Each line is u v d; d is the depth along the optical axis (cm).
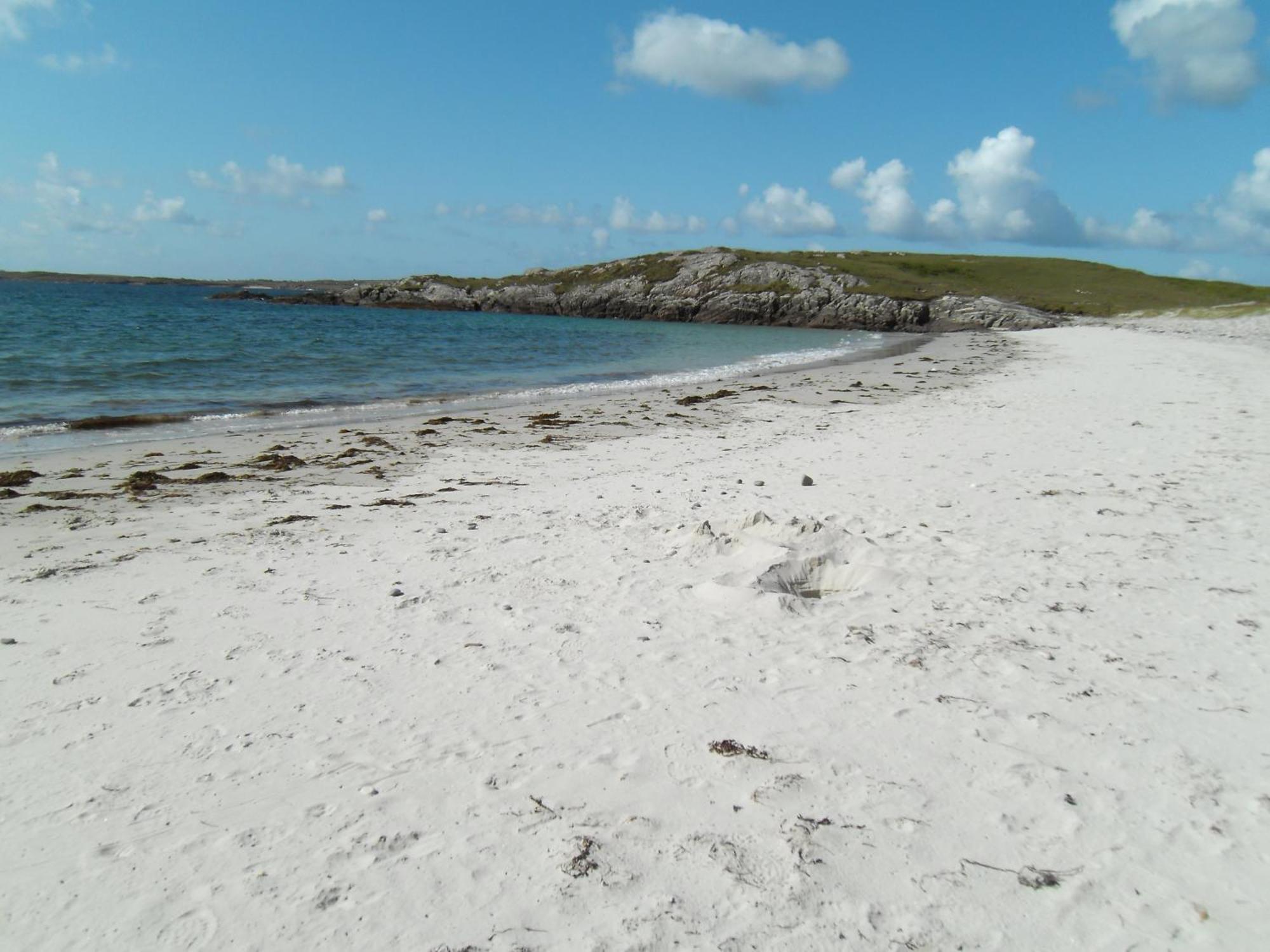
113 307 5984
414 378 2364
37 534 756
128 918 281
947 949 262
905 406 1670
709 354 3462
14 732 402
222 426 1474
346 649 497
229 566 663
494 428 1455
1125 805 334
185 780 362
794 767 365
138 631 526
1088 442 1146
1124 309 6138
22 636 517
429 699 434
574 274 8669
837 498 855
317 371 2419
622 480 998
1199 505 795
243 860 310
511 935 270
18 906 287
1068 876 294
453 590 599
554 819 331
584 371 2639
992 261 9056
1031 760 367
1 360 2244
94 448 1233
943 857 305
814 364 2905
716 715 412
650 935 269
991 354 3130
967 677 447
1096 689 430
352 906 285
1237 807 330
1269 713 405
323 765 373
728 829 323
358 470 1082
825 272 7275
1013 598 561
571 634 516
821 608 552
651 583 608
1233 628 505
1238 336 3600
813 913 278
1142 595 563
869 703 421
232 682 455
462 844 316
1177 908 277
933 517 771
